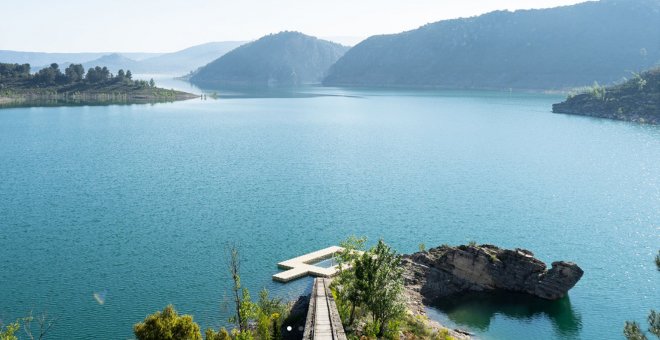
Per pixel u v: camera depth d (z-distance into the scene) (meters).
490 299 89.12
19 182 174.12
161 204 147.75
